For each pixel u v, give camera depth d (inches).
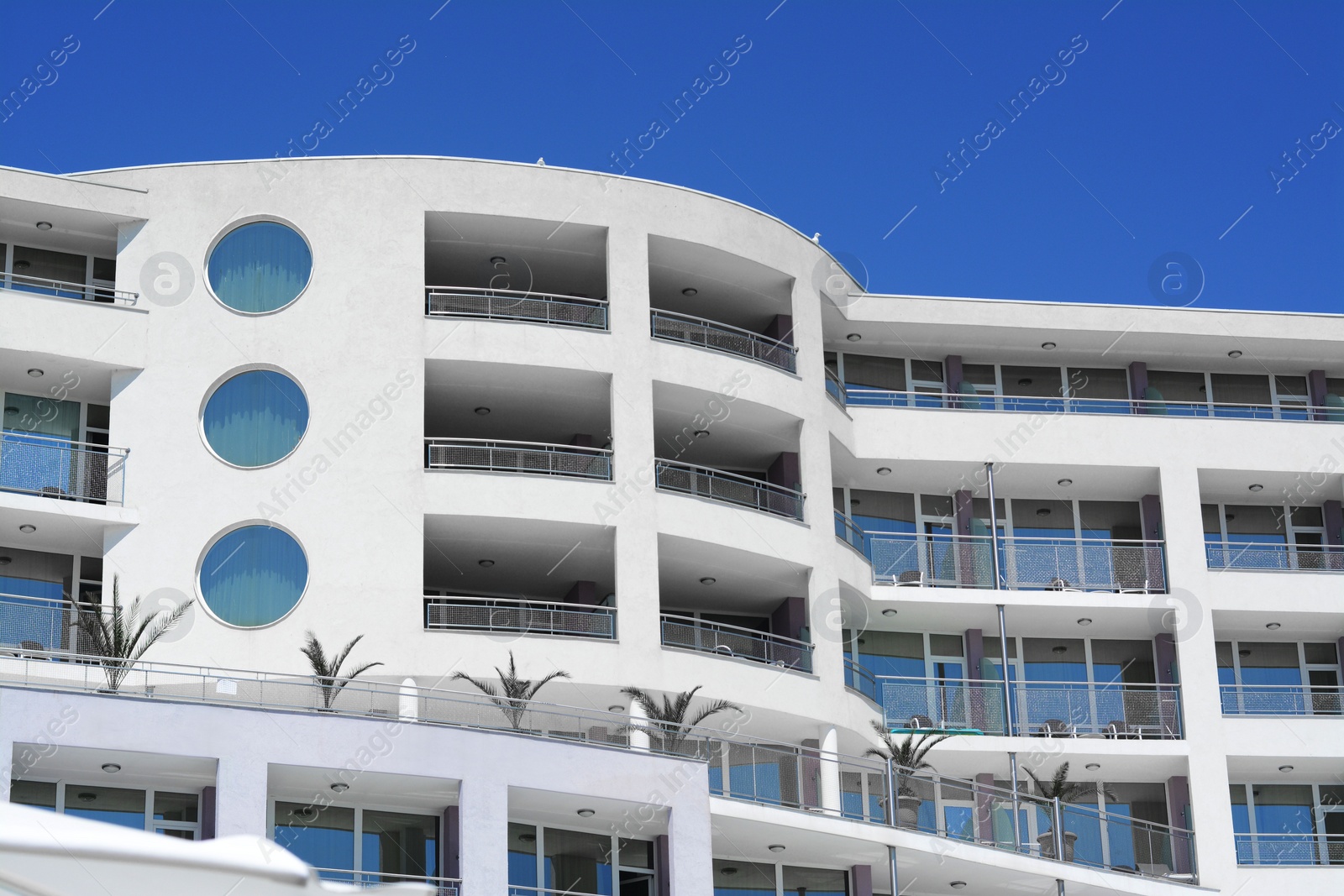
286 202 1305.4
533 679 1211.9
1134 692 1470.2
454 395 1346.0
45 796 894.4
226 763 888.9
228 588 1207.6
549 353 1307.8
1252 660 1558.8
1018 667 1525.6
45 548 1268.5
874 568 1470.2
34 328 1249.4
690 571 1359.5
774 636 1323.8
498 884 928.3
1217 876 1408.7
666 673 1247.5
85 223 1310.3
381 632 1202.0
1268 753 1457.9
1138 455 1533.0
